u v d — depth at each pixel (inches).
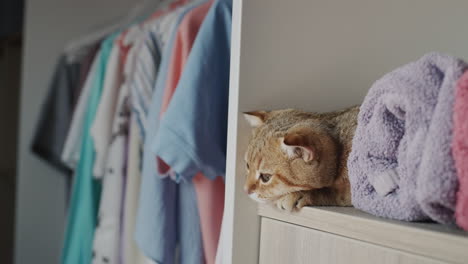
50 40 63.2
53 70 63.6
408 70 18.0
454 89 15.5
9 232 83.7
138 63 39.1
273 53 25.1
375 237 17.8
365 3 27.3
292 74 25.5
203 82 28.2
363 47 27.2
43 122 59.9
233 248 24.1
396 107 18.3
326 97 26.5
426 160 15.8
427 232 15.8
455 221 15.6
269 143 22.5
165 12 45.6
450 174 15.1
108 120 43.4
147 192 33.5
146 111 38.3
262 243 24.4
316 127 22.4
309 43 25.9
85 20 64.7
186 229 34.1
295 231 22.1
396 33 28.2
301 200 21.7
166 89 32.0
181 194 34.6
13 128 84.2
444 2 29.5
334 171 22.0
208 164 28.4
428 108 16.6
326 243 20.2
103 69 46.7
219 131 29.2
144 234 33.4
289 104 25.6
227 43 29.5
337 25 26.7
